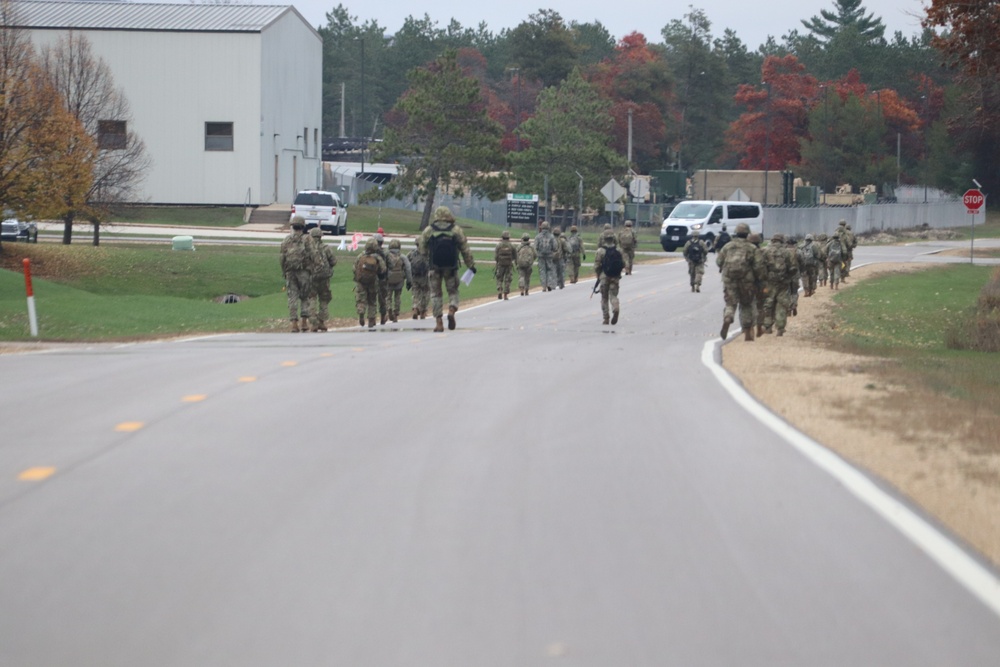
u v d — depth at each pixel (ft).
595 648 52.90
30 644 53.93
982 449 100.73
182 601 59.41
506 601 59.31
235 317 305.53
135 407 119.14
